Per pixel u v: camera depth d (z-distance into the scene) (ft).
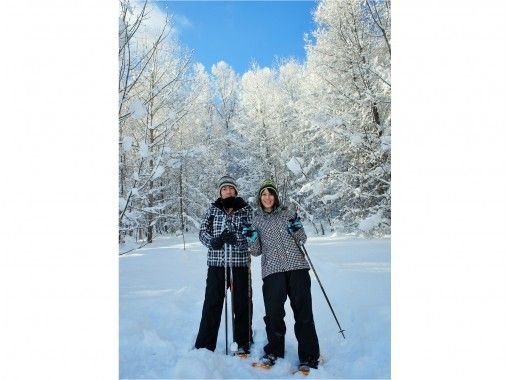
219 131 79.56
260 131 62.49
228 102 90.43
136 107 11.58
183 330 10.94
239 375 8.20
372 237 35.65
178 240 55.88
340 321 11.14
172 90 22.18
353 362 8.67
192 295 14.67
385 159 31.37
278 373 8.32
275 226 9.45
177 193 58.85
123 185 15.96
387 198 32.37
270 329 8.98
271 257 9.24
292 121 60.49
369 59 33.60
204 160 61.98
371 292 13.51
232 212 10.12
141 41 19.57
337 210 52.65
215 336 9.55
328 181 36.19
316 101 36.68
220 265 9.84
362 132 31.83
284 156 57.41
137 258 27.99
